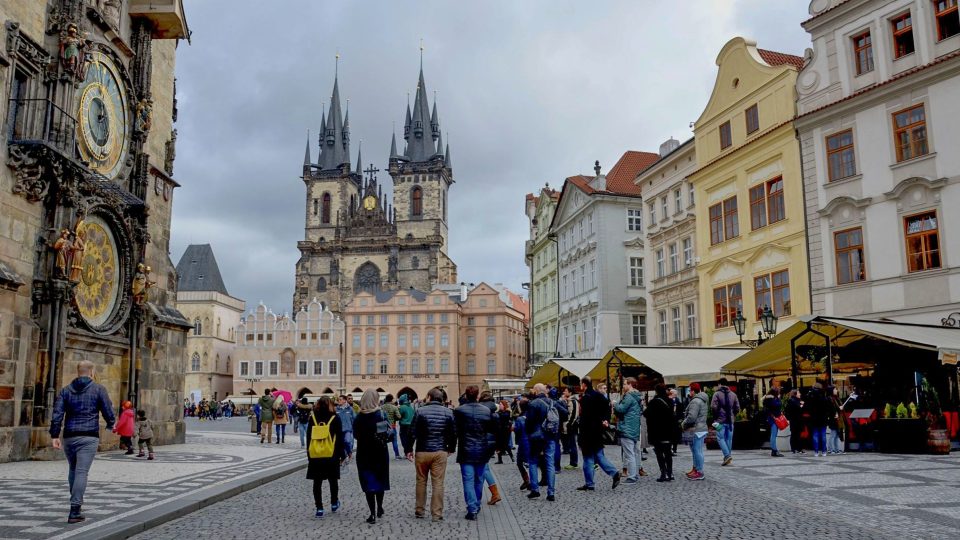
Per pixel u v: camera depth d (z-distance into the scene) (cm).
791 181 3547
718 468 1986
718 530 1100
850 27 3306
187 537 1109
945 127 2884
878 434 2297
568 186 6425
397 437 2991
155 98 3259
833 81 3369
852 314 3181
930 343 2138
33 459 2194
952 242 2831
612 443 3058
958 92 2847
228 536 1119
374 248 14250
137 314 2864
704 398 1769
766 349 2677
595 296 5750
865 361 2800
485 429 1301
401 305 12362
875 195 3127
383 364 12244
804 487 1541
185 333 3338
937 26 2964
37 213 2314
